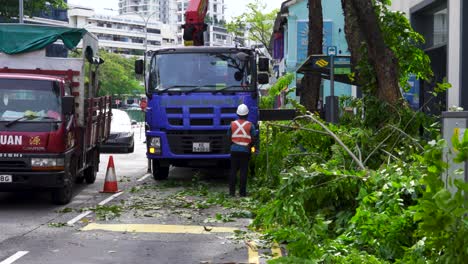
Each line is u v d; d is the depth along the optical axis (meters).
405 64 16.75
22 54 13.91
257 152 15.12
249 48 15.57
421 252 5.82
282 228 7.85
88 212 11.73
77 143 13.80
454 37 16.14
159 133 15.33
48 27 14.01
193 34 19.14
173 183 16.14
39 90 12.35
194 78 15.42
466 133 4.35
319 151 12.32
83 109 13.92
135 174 19.11
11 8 42.72
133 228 10.17
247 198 12.87
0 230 9.95
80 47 14.66
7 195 14.20
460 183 4.29
